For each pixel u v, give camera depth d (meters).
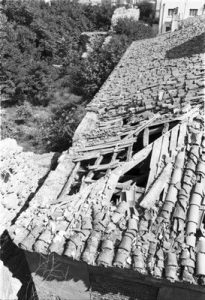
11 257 7.86
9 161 8.24
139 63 15.09
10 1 31.50
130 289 5.53
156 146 6.43
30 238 5.13
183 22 22.84
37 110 22.23
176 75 10.85
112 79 13.79
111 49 22.78
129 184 5.96
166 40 18.28
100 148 7.32
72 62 28.34
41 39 29.64
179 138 6.44
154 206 5.25
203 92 8.41
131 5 43.81
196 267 4.43
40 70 23.06
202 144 6.21
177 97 8.81
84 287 5.80
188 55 12.97
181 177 5.71
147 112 8.59
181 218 5.02
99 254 4.75
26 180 8.38
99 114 10.12
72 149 7.67
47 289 6.09
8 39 27.02
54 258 5.36
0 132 18.05
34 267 5.75
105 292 5.78
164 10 37.38
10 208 7.46
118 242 4.89
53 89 23.86
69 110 19.34
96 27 36.97
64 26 32.94
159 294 5.32
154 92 10.02
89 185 6.02
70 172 6.92
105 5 38.50
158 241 4.81
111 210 5.39
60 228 5.19
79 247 4.89
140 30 28.61
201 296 5.06
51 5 37.19
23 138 18.14
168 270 4.43
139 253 4.68
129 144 7.12
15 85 22.58
